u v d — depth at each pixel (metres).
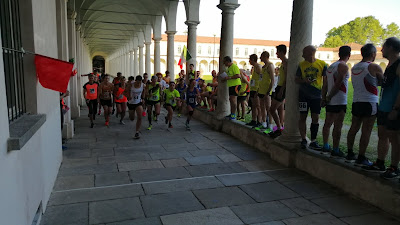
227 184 4.41
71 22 10.51
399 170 3.64
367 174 3.78
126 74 32.03
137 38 26.47
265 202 3.79
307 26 5.15
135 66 26.89
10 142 1.99
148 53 21.23
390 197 3.46
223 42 8.48
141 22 20.72
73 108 10.54
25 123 2.55
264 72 6.47
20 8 3.00
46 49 3.89
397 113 3.26
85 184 4.31
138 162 5.43
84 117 10.77
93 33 29.52
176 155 5.95
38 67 3.09
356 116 4.02
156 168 5.11
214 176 4.75
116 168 5.07
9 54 2.72
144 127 9.01
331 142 6.40
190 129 8.76
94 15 22.38
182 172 4.93
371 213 3.49
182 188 4.23
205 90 11.22
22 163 2.41
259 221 3.30
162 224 3.20
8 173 2.00
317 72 4.88
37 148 3.04
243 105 8.57
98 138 7.36
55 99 4.62
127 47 31.86
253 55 6.85
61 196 3.88
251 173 4.91
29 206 2.65
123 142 6.98
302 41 5.17
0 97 1.86
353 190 3.98
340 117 4.39
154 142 7.05
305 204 3.74
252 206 3.68
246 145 6.84
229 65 8.02
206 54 59.38
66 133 7.20
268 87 6.43
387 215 3.43
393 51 3.40
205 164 5.38
